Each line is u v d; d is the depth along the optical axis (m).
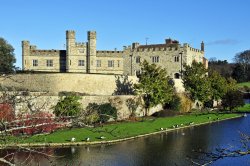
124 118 58.38
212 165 29.12
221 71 136.62
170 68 78.25
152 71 62.81
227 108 64.00
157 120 58.22
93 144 39.34
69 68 75.56
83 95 55.72
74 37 75.81
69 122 9.41
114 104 57.59
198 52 84.94
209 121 58.31
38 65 76.75
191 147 38.44
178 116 64.12
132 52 80.25
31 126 9.37
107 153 35.53
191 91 69.81
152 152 36.38
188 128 52.69
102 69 78.88
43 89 61.81
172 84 73.31
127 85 68.44
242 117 63.44
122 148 38.12
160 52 78.88
